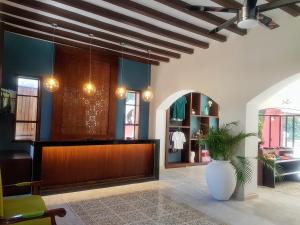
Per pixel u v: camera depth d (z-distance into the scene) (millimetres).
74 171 4898
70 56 5809
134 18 4289
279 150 6176
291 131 7371
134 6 3695
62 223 3318
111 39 5160
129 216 3619
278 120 7648
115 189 5023
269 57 4203
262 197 4695
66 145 4609
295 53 3844
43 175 4535
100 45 5504
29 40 5336
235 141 4344
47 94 5559
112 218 3529
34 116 5484
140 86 7059
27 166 4355
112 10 4016
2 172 4145
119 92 5977
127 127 6930
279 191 5148
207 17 3963
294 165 6090
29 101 5434
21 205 2541
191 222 3471
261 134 7684
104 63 6352
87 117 6086
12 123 5129
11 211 2395
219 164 4363
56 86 4980
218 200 4410
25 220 2020
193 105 8383
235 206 4152
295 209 4078
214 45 5246
